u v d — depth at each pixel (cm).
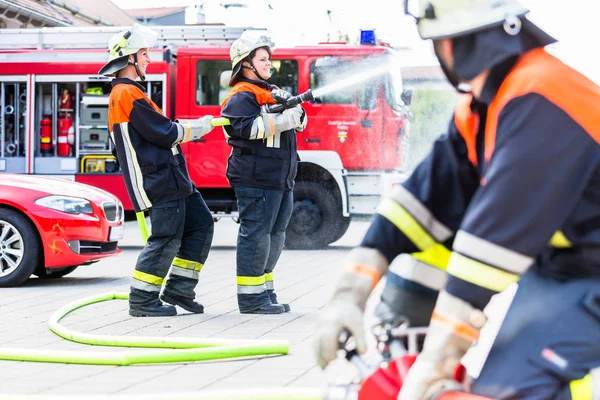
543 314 197
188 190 673
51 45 1566
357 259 223
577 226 194
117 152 671
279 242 712
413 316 240
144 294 671
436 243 229
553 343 193
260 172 677
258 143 677
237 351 506
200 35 1514
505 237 186
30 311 716
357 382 221
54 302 773
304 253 1299
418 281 239
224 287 871
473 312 191
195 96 1468
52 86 1550
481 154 215
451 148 224
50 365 493
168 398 298
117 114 665
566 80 189
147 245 673
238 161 680
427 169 226
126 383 445
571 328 193
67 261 895
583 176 186
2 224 897
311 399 279
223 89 1470
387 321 235
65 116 1546
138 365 492
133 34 681
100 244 916
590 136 185
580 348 191
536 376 192
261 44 686
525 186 184
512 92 190
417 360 197
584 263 197
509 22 194
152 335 592
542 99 186
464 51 200
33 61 1545
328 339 215
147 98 671
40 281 941
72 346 555
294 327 621
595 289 196
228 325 631
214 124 672
